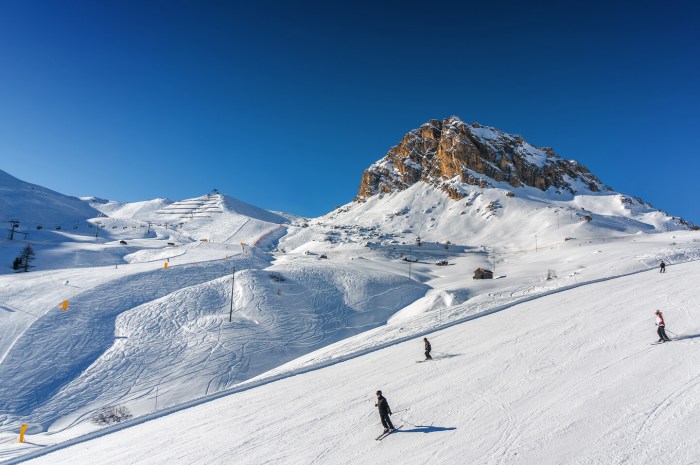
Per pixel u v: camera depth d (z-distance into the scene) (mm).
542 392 16766
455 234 184625
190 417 22938
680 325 22484
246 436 18016
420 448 14078
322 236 181375
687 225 188250
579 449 12094
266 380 28312
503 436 13766
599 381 16688
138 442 19984
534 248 138625
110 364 45031
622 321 25234
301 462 14664
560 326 26594
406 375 22812
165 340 51031
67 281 65250
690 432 11758
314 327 60219
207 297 64375
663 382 15398
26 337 47094
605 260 81875
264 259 110750
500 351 23656
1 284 62812
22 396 38750
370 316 67312
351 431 16656
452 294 66562
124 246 117125
